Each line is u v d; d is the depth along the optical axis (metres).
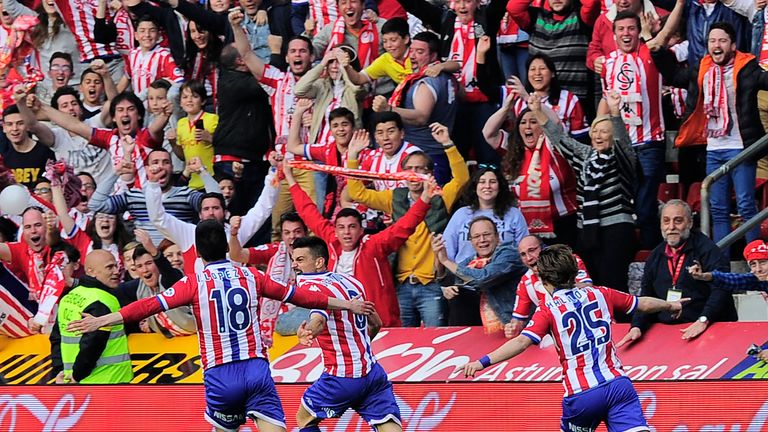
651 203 37.44
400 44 39.94
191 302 28.59
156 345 36.56
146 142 42.16
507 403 32.12
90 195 41.34
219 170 41.50
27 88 43.03
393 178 35.03
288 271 36.53
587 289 27.72
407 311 36.09
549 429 31.67
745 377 30.05
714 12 38.12
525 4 40.16
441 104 38.50
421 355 34.00
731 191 37.50
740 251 36.59
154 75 44.84
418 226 35.81
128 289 36.41
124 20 47.28
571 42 39.66
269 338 35.75
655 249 33.00
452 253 35.44
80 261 39.72
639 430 26.80
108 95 44.75
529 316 32.78
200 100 42.22
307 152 39.50
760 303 35.47
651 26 39.03
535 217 36.53
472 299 35.03
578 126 38.34
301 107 39.56
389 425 29.78
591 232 35.62
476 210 35.41
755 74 36.03
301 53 41.03
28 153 43.44
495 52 39.69
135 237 40.25
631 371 31.72
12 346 37.75
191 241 38.28
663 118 38.06
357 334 29.70
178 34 45.12
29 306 38.47
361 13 41.56
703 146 37.88
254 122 41.22
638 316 32.69
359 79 39.94
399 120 37.28
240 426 32.12
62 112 43.47
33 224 38.19
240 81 40.97
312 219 35.66
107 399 34.75
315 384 29.81
